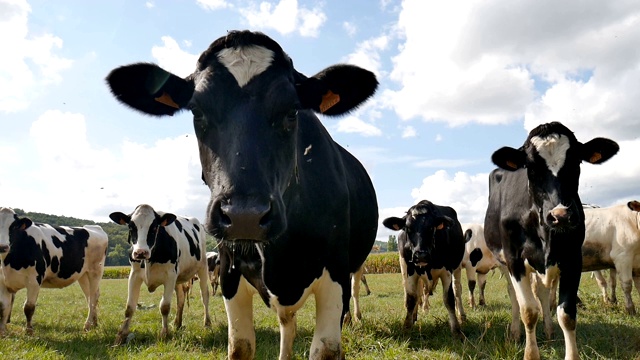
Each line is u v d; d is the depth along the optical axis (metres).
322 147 4.53
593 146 5.71
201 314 13.50
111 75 3.73
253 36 3.46
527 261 6.24
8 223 10.30
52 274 11.53
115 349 8.02
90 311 11.86
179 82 3.69
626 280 10.34
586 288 15.82
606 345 6.60
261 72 3.31
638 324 8.02
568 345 5.60
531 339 6.07
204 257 11.91
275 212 2.96
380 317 9.88
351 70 3.59
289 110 3.29
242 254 3.94
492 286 19.78
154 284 9.87
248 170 2.92
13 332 10.03
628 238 10.40
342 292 4.27
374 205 6.05
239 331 4.18
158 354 7.31
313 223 3.99
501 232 6.68
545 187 5.65
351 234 5.02
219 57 3.38
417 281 8.88
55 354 7.27
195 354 7.21
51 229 11.94
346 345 7.07
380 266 42.78
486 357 6.33
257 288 4.05
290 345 4.79
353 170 5.54
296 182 3.76
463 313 9.70
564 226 5.30
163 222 10.12
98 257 12.77
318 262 4.08
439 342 7.55
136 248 9.31
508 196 6.67
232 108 3.18
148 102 3.93
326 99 3.73
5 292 10.44
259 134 3.09
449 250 8.83
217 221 2.88
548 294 7.59
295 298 4.04
